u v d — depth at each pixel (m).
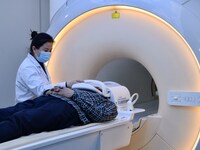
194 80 1.74
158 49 1.86
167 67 1.83
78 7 2.10
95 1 2.03
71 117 1.38
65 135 1.22
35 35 2.03
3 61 2.50
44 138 1.17
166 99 1.84
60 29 2.16
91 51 2.15
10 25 2.53
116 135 1.51
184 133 1.81
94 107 1.44
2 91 2.52
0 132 1.15
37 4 2.76
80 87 1.62
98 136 1.39
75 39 2.18
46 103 1.42
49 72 2.27
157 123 1.89
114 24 2.01
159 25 1.85
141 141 1.95
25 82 1.87
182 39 1.77
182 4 1.81
